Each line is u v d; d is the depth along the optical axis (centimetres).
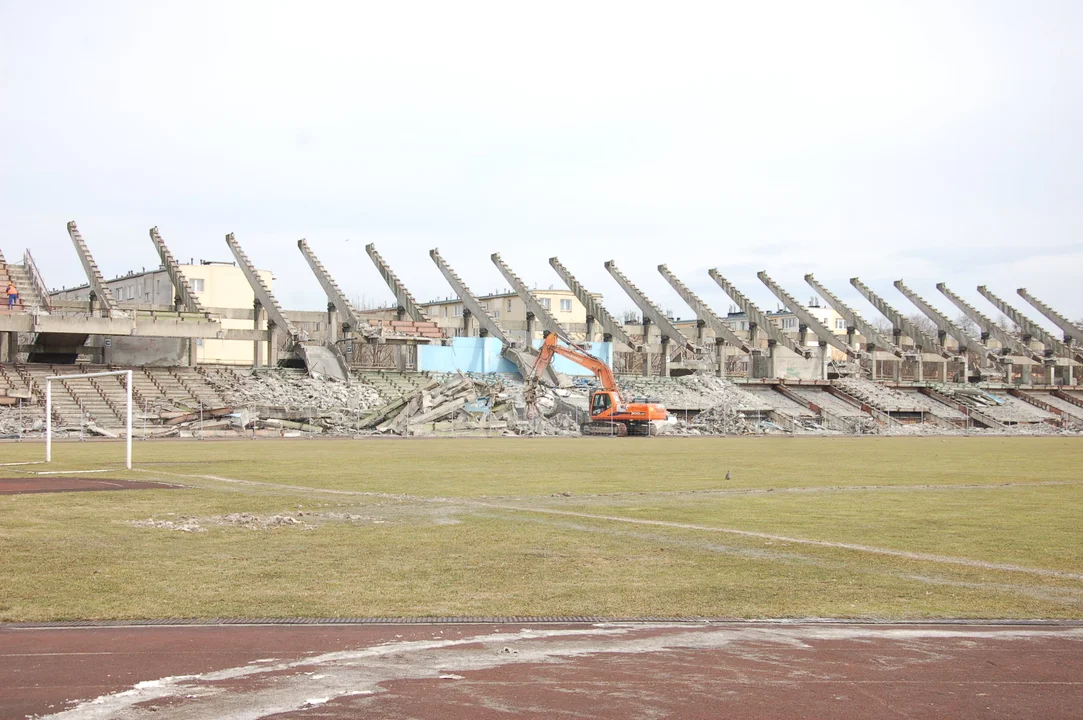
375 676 1046
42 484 3159
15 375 8388
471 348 11356
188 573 1620
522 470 4031
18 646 1159
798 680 1040
